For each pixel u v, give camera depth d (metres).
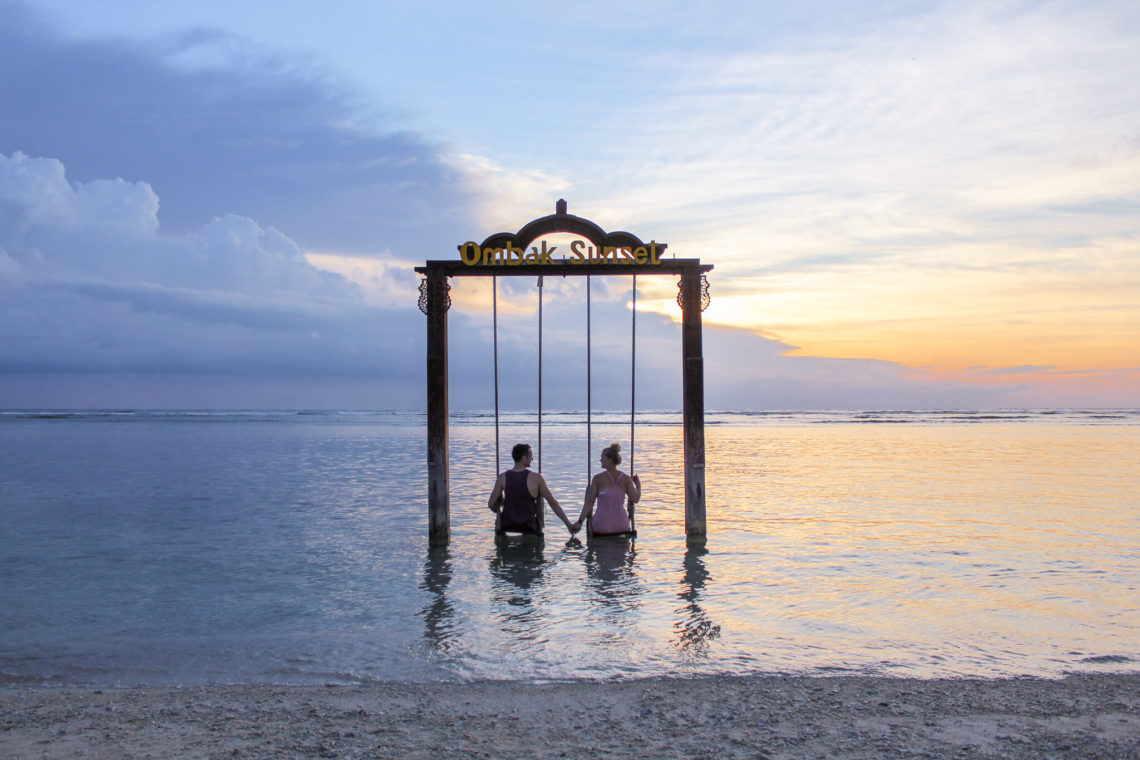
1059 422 56.19
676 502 13.46
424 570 8.06
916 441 31.75
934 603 6.58
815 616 6.21
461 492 14.52
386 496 13.95
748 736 3.83
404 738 3.83
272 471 18.66
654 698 4.42
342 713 4.21
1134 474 17.58
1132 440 31.81
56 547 9.26
